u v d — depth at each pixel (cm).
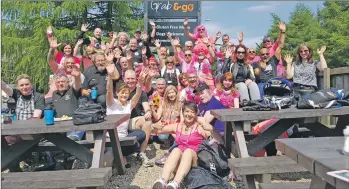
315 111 427
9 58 1897
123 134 547
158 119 584
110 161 485
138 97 574
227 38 919
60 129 404
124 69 721
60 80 539
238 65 655
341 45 2780
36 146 511
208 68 780
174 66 820
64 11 1836
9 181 335
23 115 565
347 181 193
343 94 455
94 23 2047
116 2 1992
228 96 559
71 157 550
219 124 534
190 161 407
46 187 335
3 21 1892
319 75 718
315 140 296
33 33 1936
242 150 430
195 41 963
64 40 1781
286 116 424
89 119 406
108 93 540
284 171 366
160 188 388
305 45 628
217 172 437
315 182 261
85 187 348
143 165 546
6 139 496
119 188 443
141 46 948
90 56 807
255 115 423
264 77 717
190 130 434
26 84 563
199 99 554
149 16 1254
